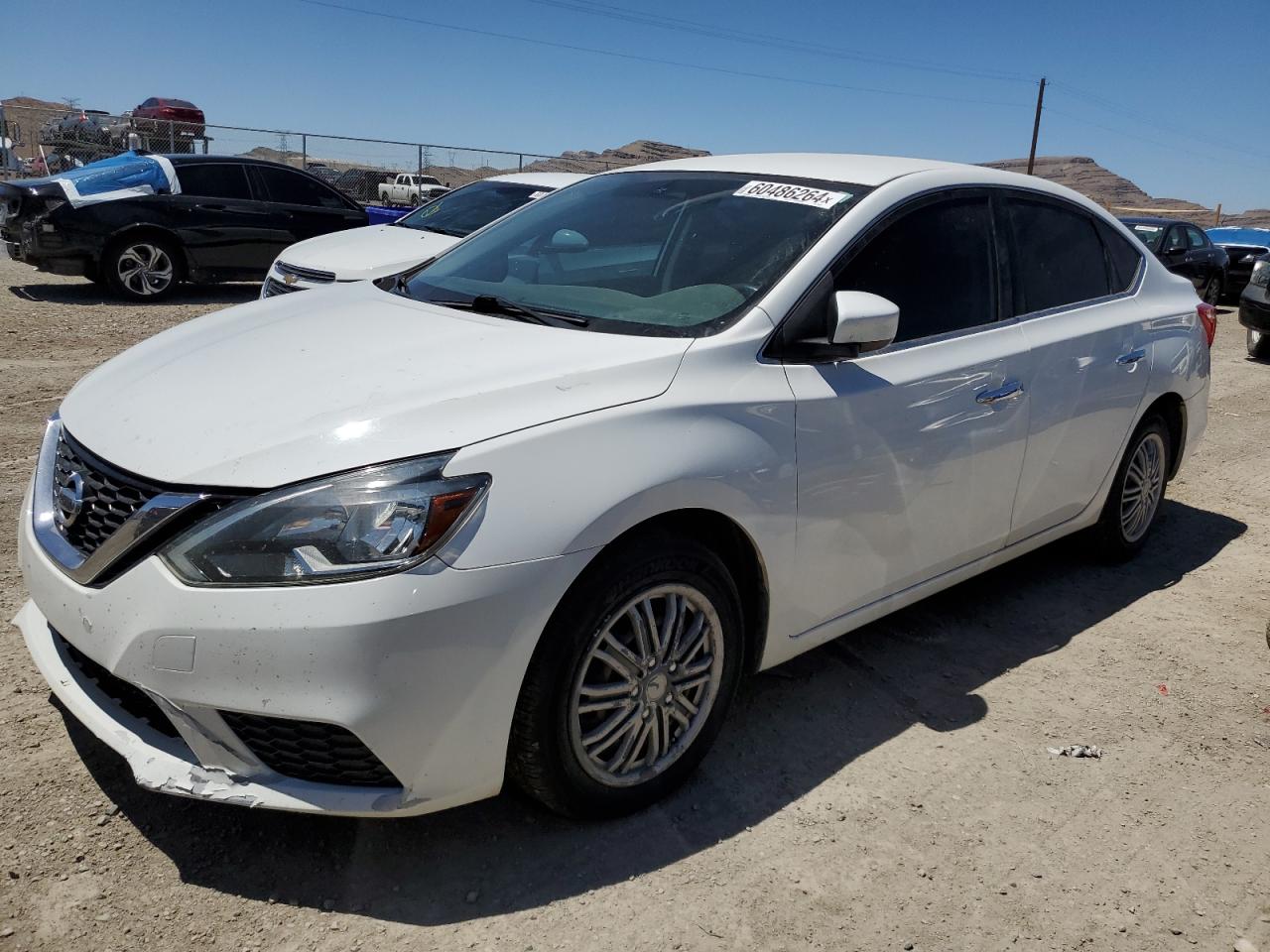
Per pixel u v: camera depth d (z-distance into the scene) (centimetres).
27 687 317
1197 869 275
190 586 224
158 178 1127
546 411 252
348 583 220
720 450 272
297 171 1230
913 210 351
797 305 306
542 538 236
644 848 267
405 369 270
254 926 232
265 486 229
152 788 234
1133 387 434
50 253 1065
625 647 265
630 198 383
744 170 379
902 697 354
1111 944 246
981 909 254
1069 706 354
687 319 302
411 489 228
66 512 258
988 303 372
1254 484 642
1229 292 1878
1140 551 508
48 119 1972
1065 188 436
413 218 923
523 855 260
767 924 243
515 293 339
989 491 368
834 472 304
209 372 283
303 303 355
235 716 229
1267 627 392
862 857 269
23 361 757
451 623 226
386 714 223
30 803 264
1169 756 328
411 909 240
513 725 247
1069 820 291
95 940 224
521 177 948
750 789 295
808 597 310
